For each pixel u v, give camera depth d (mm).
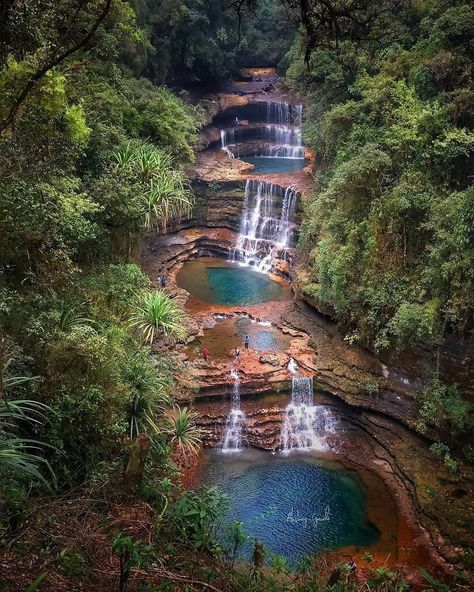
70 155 13641
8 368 9320
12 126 11625
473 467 17688
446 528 16125
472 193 16359
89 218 16875
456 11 21781
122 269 18078
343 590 5953
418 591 14320
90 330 12008
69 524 5266
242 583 5445
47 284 12656
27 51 10891
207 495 6930
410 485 18031
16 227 11430
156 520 5832
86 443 10203
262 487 18438
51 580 4414
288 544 15938
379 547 16062
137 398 13555
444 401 17906
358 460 19797
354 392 20781
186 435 18281
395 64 23516
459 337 17703
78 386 10656
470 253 16531
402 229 19641
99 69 22281
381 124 23188
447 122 19891
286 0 6727
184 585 4797
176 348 22438
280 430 20828
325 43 6812
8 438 8203
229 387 21031
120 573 4500
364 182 21266
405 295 19203
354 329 22031
